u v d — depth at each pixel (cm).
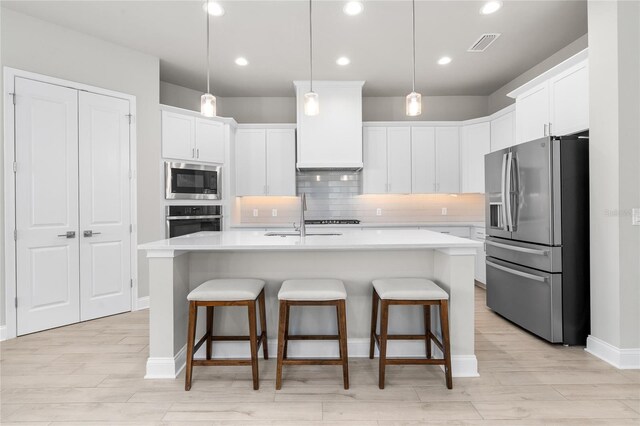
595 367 224
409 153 484
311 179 511
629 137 221
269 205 514
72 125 314
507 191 297
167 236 385
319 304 198
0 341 273
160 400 188
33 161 292
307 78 439
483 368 224
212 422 169
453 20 308
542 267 264
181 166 397
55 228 304
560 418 170
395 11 293
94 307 328
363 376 214
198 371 222
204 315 241
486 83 465
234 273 242
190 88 471
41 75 296
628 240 222
